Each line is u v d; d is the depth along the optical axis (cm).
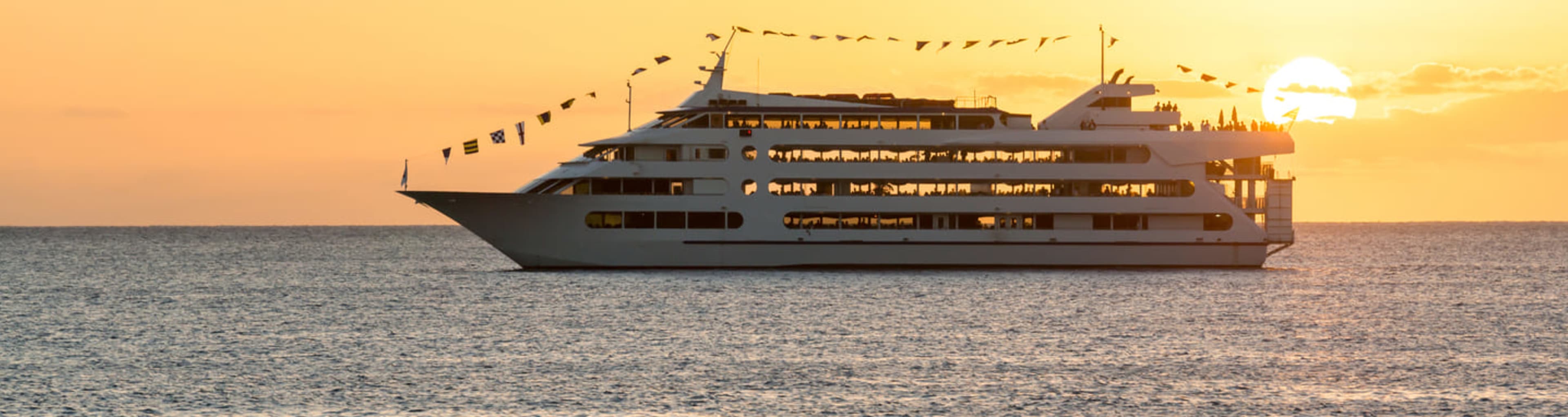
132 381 11969
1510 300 19300
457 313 16975
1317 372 12394
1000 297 18225
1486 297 19800
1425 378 12125
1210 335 14825
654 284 19788
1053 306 17312
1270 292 19350
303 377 12138
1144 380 12000
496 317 16462
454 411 10744
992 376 12181
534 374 12281
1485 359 13188
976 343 14175
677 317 16200
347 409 10794
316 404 10981
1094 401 11100
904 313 16575
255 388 11644
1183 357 13288
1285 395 11369
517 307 17412
